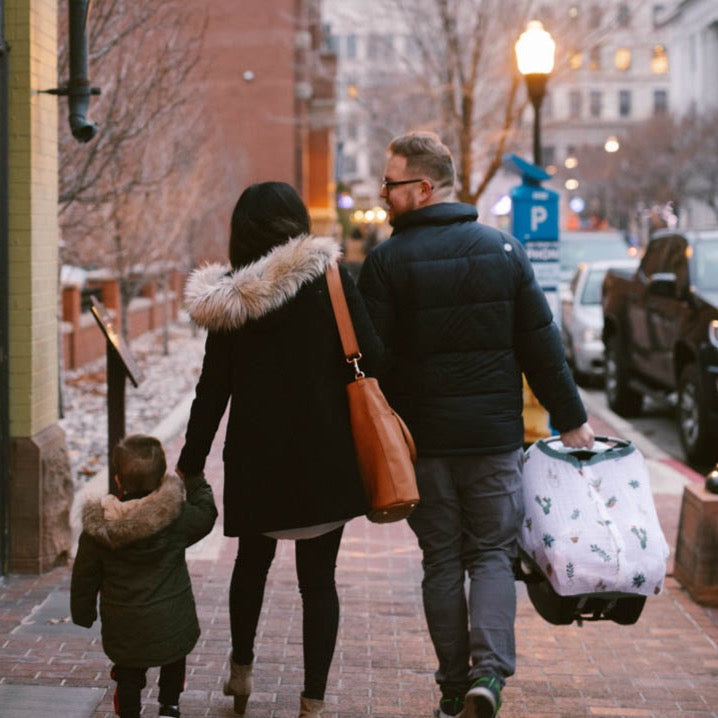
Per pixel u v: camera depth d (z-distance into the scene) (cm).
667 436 1270
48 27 651
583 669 515
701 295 1082
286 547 726
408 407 416
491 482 414
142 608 382
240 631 429
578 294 1728
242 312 379
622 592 414
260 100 4103
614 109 8194
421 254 412
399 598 617
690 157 6272
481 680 388
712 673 513
